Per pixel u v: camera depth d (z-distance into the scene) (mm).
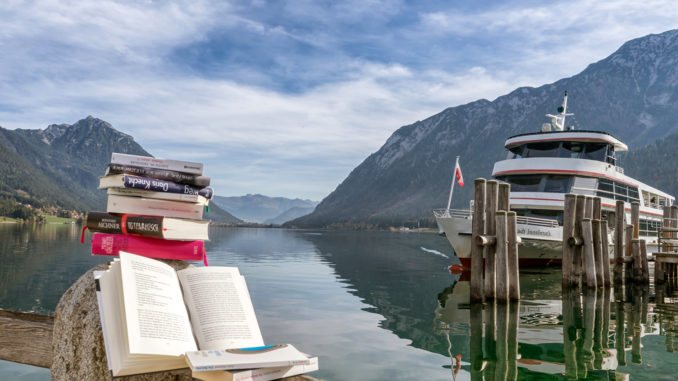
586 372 7090
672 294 16125
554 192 22344
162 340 1790
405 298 14805
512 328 10359
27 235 62562
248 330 2074
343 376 6844
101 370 1917
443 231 21906
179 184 2389
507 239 13492
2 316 2646
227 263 26625
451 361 7684
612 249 24234
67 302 2156
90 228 2291
